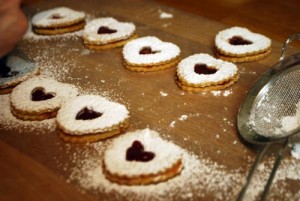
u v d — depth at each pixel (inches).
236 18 29.5
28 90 23.4
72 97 23.2
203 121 22.2
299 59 23.7
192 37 27.6
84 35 27.1
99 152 20.9
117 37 26.8
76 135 21.2
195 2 31.5
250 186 19.3
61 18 28.6
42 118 22.5
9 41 22.8
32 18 28.9
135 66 25.1
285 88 22.7
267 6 30.9
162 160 19.7
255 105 22.2
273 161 20.2
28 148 21.2
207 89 23.8
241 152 20.7
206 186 19.4
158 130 21.8
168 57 25.3
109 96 23.7
